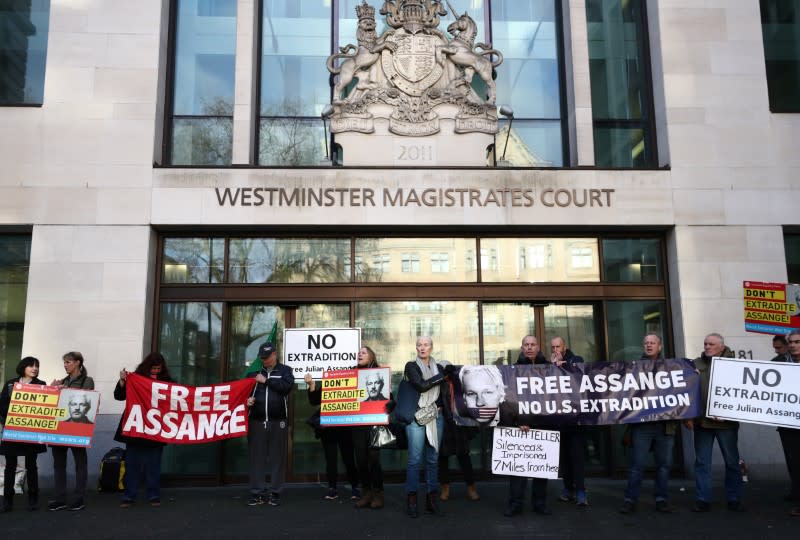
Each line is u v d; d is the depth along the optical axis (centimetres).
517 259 1320
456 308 1298
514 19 1450
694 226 1303
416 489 882
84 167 1255
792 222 1312
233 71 1391
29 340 1192
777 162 1332
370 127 1320
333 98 1348
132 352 1200
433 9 1379
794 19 1419
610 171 1314
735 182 1320
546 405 913
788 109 1363
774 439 1230
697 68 1360
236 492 1134
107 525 848
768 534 774
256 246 1302
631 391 920
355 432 961
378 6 1443
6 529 825
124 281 1222
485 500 1013
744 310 1247
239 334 1282
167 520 879
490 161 1390
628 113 1419
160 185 1260
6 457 948
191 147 1356
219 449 1228
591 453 1286
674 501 991
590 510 923
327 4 1431
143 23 1312
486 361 1284
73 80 1283
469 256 1316
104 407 1180
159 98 1318
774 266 1296
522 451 887
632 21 1445
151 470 992
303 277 1296
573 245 1334
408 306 1293
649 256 1341
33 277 1214
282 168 1282
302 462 1241
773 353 1261
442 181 1295
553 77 1434
